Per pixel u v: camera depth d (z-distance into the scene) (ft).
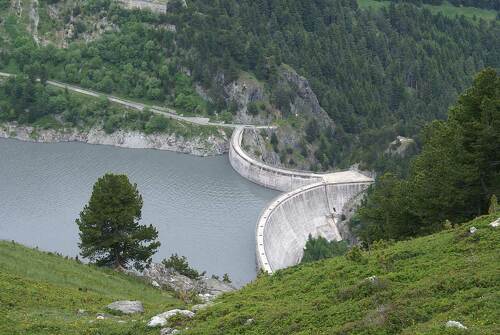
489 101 297.94
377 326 161.07
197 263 576.61
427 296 174.40
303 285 211.00
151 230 352.28
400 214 328.90
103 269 320.50
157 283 337.31
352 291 187.32
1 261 262.06
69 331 191.52
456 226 238.48
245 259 588.50
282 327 176.04
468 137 309.83
